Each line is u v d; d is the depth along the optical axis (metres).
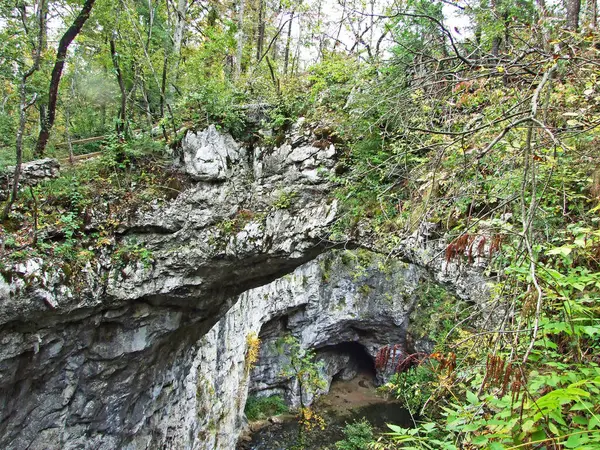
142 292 8.41
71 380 8.09
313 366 20.28
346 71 8.11
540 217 3.19
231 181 9.16
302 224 8.59
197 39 15.52
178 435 11.39
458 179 3.48
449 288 6.00
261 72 12.80
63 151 10.34
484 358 2.91
